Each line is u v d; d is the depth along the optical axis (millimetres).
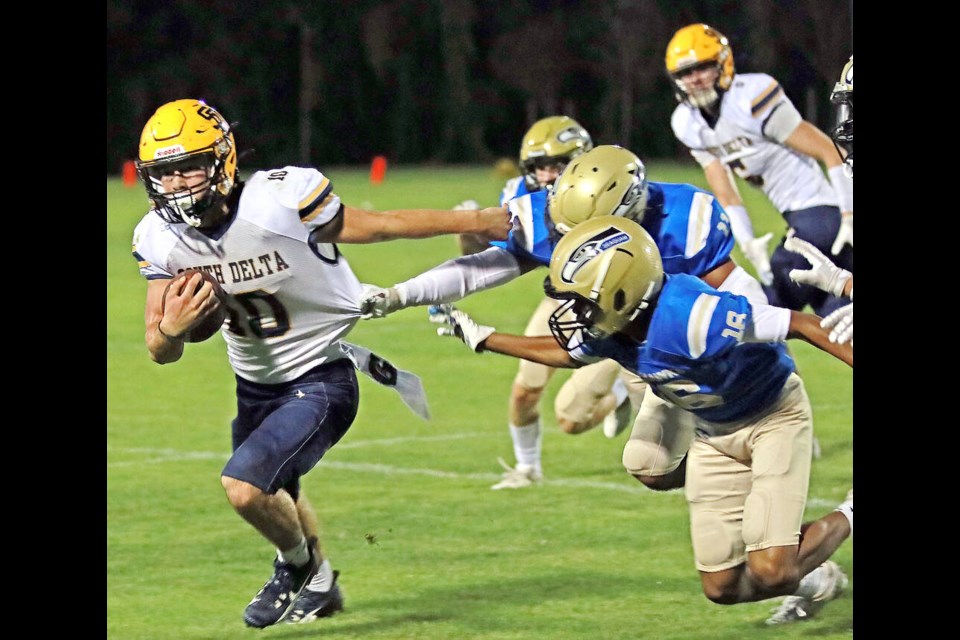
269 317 10938
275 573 10766
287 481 10633
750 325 9969
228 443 18500
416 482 16141
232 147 10609
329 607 11188
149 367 24953
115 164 85500
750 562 10531
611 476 16375
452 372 24016
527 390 15539
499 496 15391
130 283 37438
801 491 10562
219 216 10641
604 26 93250
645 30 91438
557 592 11734
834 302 16906
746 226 17641
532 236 11422
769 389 10539
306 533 11055
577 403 15102
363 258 41094
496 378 23438
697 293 10039
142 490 15812
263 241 10617
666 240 11516
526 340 10977
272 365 11109
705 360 10094
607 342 10430
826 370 23672
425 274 11148
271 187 10664
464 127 94625
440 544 13398
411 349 26516
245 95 89500
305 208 10617
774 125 17203
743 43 87812
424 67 94312
